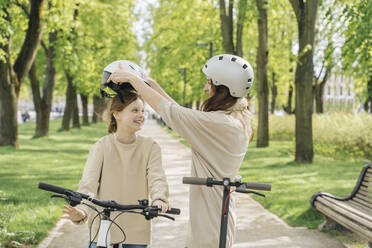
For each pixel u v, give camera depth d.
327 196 5.87
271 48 25.34
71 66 17.58
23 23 15.23
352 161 14.90
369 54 9.43
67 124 28.91
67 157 14.44
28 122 47.97
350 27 9.09
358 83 14.69
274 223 6.21
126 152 2.80
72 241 5.18
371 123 16.11
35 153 15.02
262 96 19.67
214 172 2.52
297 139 13.69
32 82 21.83
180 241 5.29
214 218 2.51
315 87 27.64
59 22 14.35
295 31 24.47
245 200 7.94
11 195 7.60
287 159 14.83
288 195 8.15
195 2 18.77
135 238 2.76
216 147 2.48
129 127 2.77
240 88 2.53
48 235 5.39
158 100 2.52
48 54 21.98
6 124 15.71
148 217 2.34
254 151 18.20
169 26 23.80
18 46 21.31
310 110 13.41
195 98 31.55
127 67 2.74
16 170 11.03
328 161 14.45
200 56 24.34
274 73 29.98
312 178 10.49
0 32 10.52
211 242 2.49
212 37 21.92
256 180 10.10
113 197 2.78
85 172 2.75
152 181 2.73
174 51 24.30
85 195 2.28
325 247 5.05
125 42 26.38
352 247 5.06
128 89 2.80
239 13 13.95
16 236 5.02
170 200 7.72
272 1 16.53
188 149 18.56
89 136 25.59
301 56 13.02
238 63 2.53
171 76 36.19
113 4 21.92
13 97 15.57
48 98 22.22
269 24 22.80
